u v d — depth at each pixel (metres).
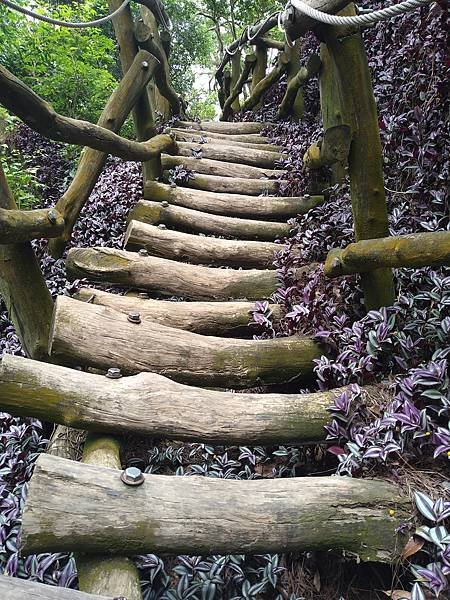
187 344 1.88
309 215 3.14
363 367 1.67
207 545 1.16
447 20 2.07
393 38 2.97
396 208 2.31
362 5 3.39
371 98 1.81
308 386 1.98
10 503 1.48
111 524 1.12
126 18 3.52
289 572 1.40
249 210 3.53
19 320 1.92
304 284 2.40
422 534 1.13
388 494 1.28
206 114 11.92
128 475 1.20
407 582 1.21
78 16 4.95
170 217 3.26
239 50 7.32
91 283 2.63
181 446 1.84
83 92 5.08
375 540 1.21
